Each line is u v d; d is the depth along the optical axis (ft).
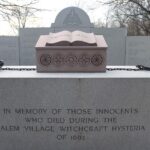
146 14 60.70
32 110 11.27
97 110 11.28
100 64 12.09
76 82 11.07
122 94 11.20
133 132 11.50
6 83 11.09
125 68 13.91
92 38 12.67
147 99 11.26
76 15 43.29
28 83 11.08
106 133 11.46
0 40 40.91
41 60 12.03
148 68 13.42
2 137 11.48
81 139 11.48
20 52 41.22
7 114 11.32
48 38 12.75
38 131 11.42
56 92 11.12
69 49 11.89
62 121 11.34
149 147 11.63
